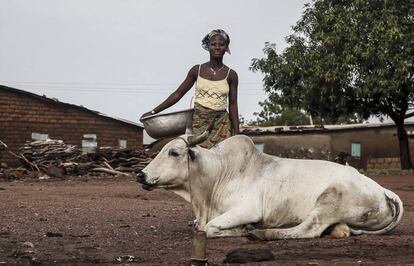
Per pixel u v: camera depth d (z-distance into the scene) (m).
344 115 31.78
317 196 7.48
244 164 7.63
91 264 5.94
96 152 27.30
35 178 24.66
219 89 7.98
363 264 5.83
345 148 37.56
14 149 35.81
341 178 7.52
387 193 7.71
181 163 7.50
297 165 7.67
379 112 31.22
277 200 7.52
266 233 7.30
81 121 37.34
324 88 29.16
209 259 6.14
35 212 10.46
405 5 28.08
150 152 31.48
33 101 36.34
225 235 7.34
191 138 7.50
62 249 6.81
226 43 8.04
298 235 7.37
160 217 10.15
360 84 28.62
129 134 38.50
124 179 24.08
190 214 10.65
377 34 27.70
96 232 8.27
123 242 7.39
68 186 19.75
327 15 28.81
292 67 29.81
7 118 35.78
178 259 6.18
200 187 7.54
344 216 7.50
